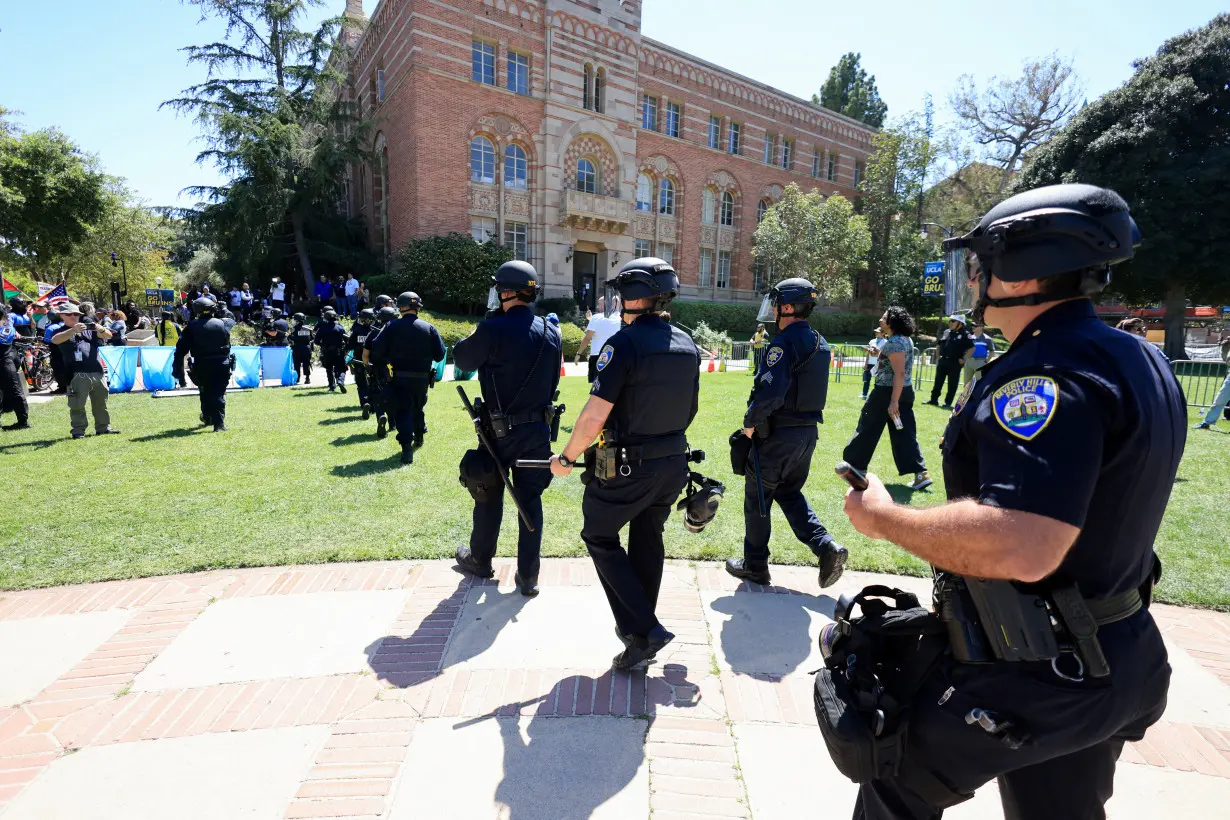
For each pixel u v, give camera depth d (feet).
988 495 3.35
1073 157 73.77
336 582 12.03
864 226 94.27
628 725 7.93
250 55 79.92
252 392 39.70
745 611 10.95
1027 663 3.73
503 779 7.02
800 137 112.06
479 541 12.01
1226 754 7.43
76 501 16.74
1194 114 66.49
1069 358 3.44
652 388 8.36
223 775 7.06
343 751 7.45
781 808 6.61
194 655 9.50
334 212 89.20
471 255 71.51
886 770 4.21
